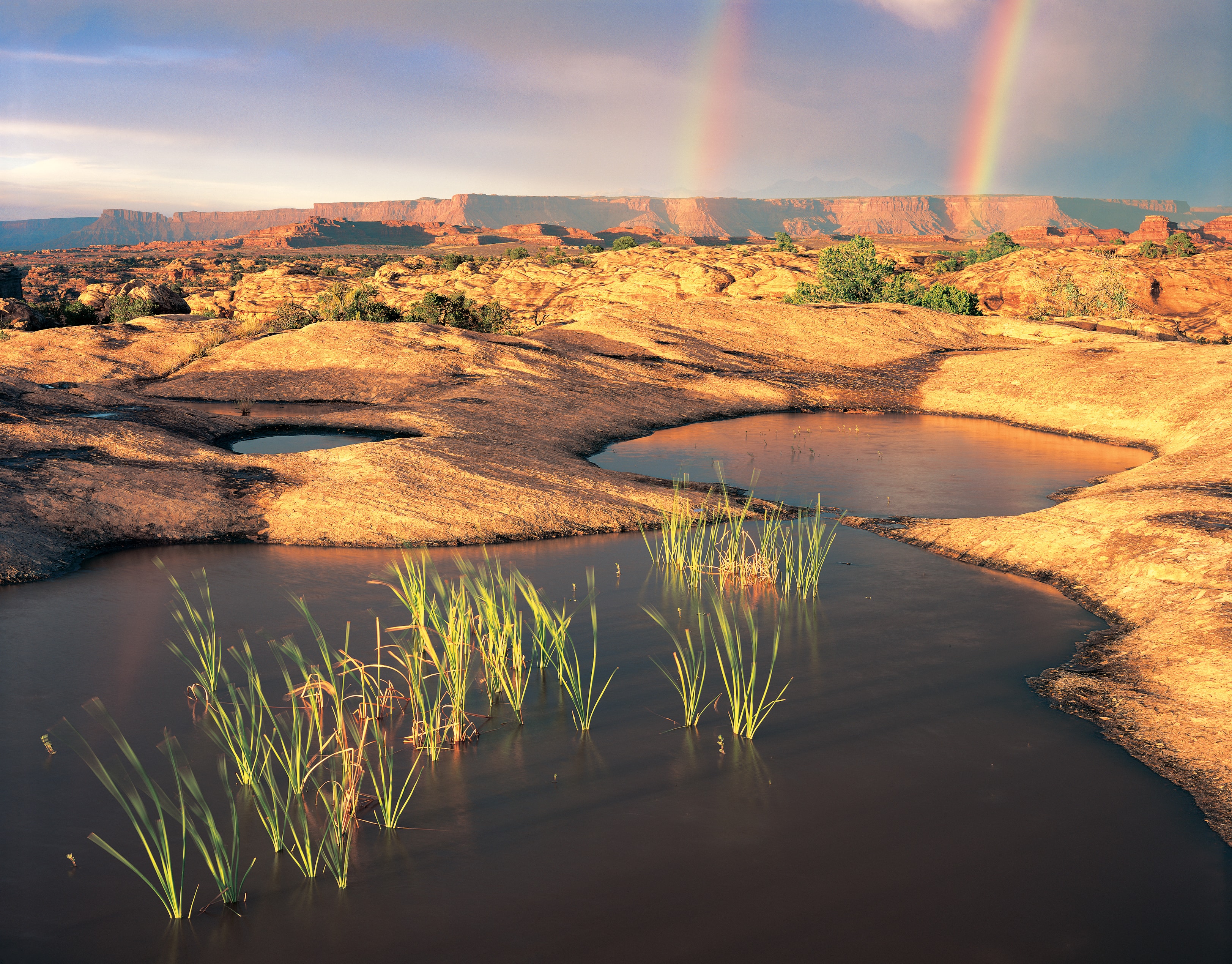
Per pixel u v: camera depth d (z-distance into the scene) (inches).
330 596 547.2
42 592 547.8
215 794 322.7
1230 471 823.7
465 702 409.7
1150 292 4746.6
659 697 414.0
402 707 400.8
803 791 329.4
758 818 310.7
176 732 367.6
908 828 304.5
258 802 317.7
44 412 872.3
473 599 537.6
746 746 365.4
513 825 305.9
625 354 1833.2
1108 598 544.1
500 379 1477.6
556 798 323.9
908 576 614.5
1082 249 5979.3
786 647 478.0
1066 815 313.6
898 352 2026.3
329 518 704.4
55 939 245.0
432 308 2411.4
